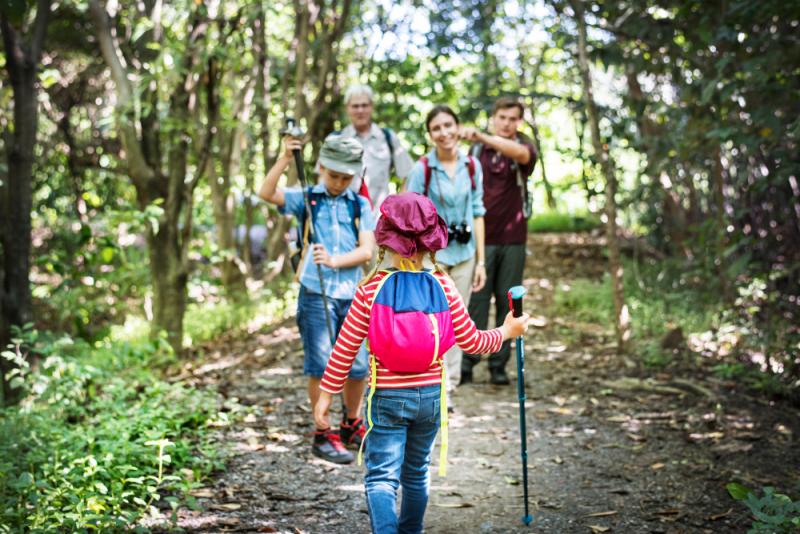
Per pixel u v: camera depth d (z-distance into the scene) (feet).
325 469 13.92
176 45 23.24
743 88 20.30
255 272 39.01
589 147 39.88
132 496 12.00
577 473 14.01
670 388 18.71
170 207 23.70
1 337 19.31
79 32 35.45
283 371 20.94
